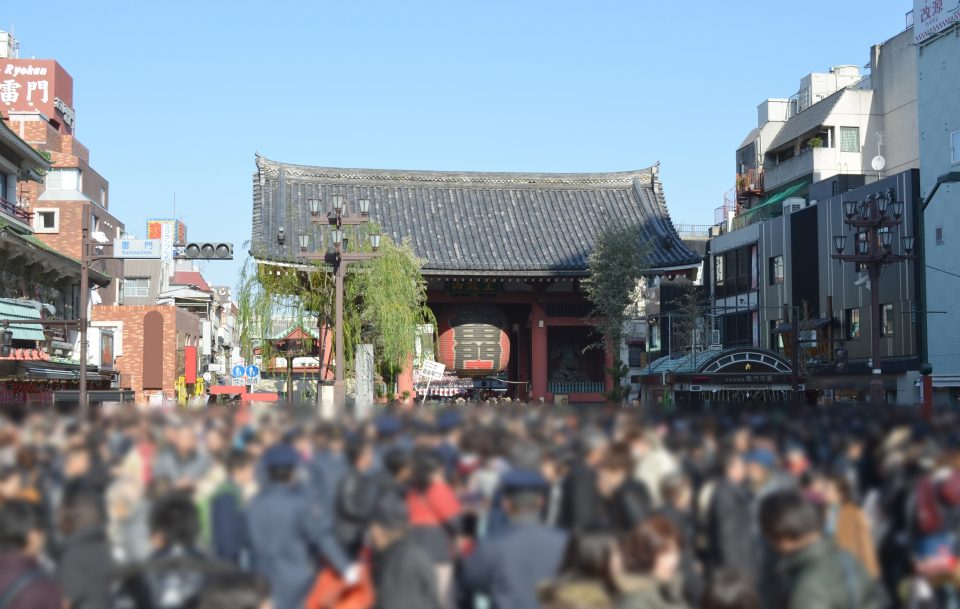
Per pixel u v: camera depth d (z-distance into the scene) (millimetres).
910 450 8062
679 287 67375
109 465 8398
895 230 47938
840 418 10414
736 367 33812
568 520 7992
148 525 7016
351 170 49781
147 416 9516
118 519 7312
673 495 7824
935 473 7727
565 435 9930
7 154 42469
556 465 8406
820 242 53812
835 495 7566
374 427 9461
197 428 8953
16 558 6020
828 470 7758
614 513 7652
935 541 7258
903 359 47062
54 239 61156
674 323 62562
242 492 8008
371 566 7609
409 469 8031
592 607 5500
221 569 5551
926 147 47031
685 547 6984
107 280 49656
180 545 6578
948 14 45344
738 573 5273
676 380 36000
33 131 61969
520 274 44062
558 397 46031
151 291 82438
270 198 47000
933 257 46125
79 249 61312
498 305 45875
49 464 8359
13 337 37000
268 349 40438
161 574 6293
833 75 70000
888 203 45219
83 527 6520
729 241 64688
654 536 5766
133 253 33844
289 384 41219
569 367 47219
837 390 51844
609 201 51062
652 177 51500
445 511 7949
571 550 5754
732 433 8688
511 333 48125
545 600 5684
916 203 47156
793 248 56656
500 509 8047
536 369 44969
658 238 47406
